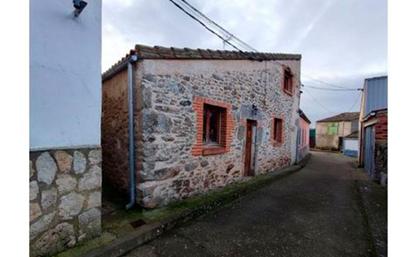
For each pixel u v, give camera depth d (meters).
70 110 2.41
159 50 3.70
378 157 6.63
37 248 2.20
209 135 5.02
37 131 2.16
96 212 2.70
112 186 4.79
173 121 3.93
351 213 4.06
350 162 13.00
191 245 2.83
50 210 2.29
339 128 24.77
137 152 3.74
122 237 2.75
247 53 5.73
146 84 3.55
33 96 2.12
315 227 3.44
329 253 2.72
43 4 2.16
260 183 5.93
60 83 2.32
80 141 2.51
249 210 4.11
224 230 3.27
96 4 2.61
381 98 10.01
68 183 2.42
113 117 4.71
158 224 3.13
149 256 2.57
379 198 4.83
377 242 2.90
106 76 4.77
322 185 6.27
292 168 8.59
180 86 4.03
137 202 3.72
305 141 15.54
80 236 2.56
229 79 5.20
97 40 2.63
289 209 4.21
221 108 5.10
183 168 4.16
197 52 4.31
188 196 4.29
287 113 8.95
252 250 2.75
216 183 4.97
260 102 6.65
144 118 3.57
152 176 3.66
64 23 2.33
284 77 8.61
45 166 2.23
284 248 2.81
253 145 6.55
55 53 2.27
